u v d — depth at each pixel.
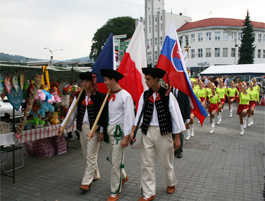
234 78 24.41
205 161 5.78
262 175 4.89
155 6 55.25
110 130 3.90
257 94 10.30
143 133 3.74
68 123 4.51
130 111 3.79
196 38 49.28
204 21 50.06
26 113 4.82
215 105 8.97
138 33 4.76
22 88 4.79
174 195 4.02
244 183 4.50
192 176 4.84
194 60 49.84
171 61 4.38
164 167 3.89
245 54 44.09
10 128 4.88
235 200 3.85
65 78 7.19
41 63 12.41
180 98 5.78
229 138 8.20
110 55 4.99
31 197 4.06
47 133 5.62
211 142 7.65
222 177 4.79
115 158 3.84
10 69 4.57
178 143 3.75
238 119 12.34
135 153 6.53
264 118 12.70
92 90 4.22
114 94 3.91
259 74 21.06
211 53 48.69
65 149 6.71
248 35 44.19
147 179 3.74
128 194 4.09
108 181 4.63
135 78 4.72
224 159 5.93
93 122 4.11
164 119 3.62
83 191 4.23
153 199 3.85
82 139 4.32
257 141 7.79
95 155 4.18
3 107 9.07
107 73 3.82
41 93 5.29
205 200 3.85
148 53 56.81
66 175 5.03
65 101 6.73
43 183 4.62
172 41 4.44
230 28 48.19
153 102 3.69
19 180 4.77
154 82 3.64
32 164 5.73
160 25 53.34
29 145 6.31
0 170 5.34
